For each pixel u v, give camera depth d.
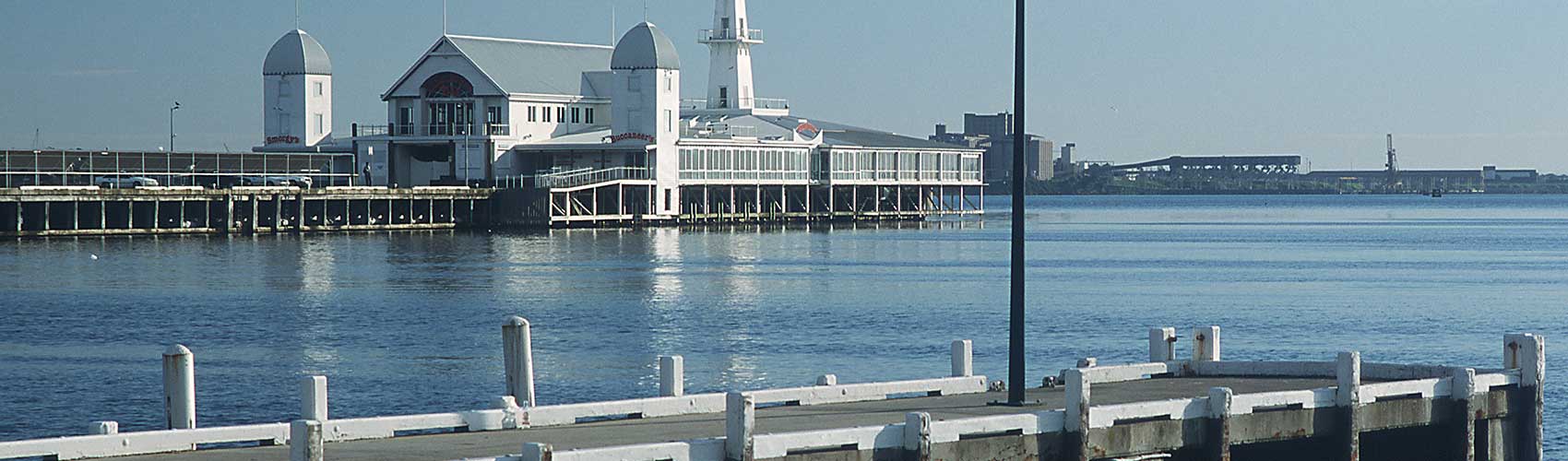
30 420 55.03
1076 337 82.81
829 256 144.12
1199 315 94.81
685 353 74.50
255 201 166.50
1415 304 102.56
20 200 149.00
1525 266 141.50
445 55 185.38
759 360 72.38
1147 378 46.69
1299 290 113.56
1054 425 36.16
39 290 102.44
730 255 143.38
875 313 94.06
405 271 120.38
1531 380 43.34
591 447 33.91
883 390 42.88
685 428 37.53
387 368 68.31
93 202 163.25
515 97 184.38
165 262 126.31
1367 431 41.12
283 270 119.75
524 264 129.50
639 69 185.75
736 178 198.88
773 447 32.50
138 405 58.03
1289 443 40.94
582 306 96.31
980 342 79.94
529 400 40.00
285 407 58.62
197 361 70.25
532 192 179.88
